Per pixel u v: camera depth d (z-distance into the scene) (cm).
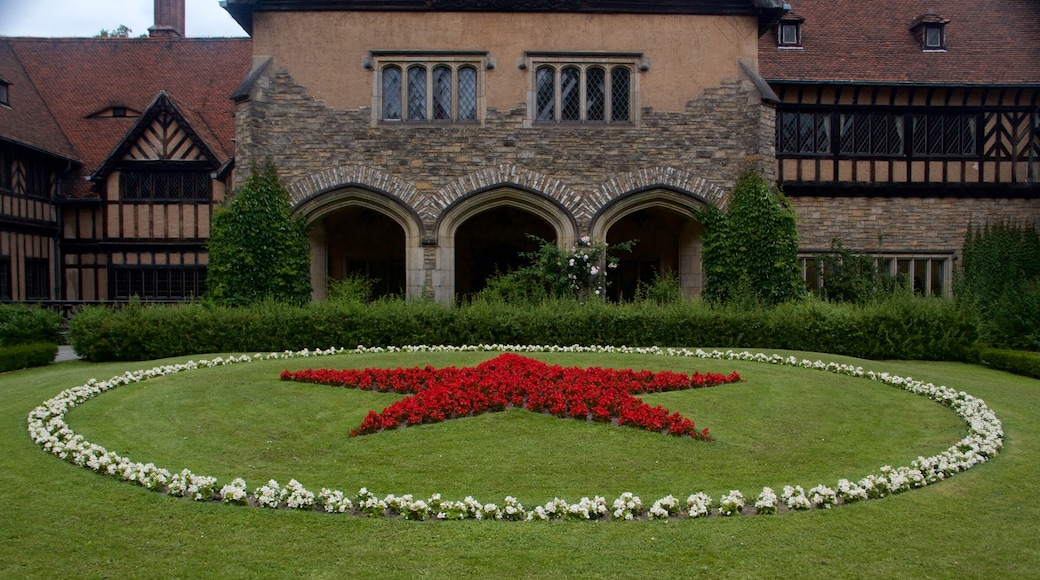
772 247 1473
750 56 1534
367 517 477
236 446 632
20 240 1962
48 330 1334
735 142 1529
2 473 565
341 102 1498
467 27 1509
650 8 1521
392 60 1507
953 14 2084
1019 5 2117
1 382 1016
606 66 1526
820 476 565
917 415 768
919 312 1242
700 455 607
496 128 1505
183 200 2039
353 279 1579
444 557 422
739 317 1259
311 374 886
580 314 1257
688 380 869
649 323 1259
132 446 636
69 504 499
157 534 452
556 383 800
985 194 1906
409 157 1498
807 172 1870
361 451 612
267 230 1441
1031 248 1891
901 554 430
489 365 878
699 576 402
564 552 429
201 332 1222
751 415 739
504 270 1881
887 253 1886
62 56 2403
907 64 1912
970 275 1864
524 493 524
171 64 2373
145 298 2050
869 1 2108
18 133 1956
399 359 1081
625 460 591
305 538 446
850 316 1246
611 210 1512
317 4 1495
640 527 464
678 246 1773
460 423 682
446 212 1497
